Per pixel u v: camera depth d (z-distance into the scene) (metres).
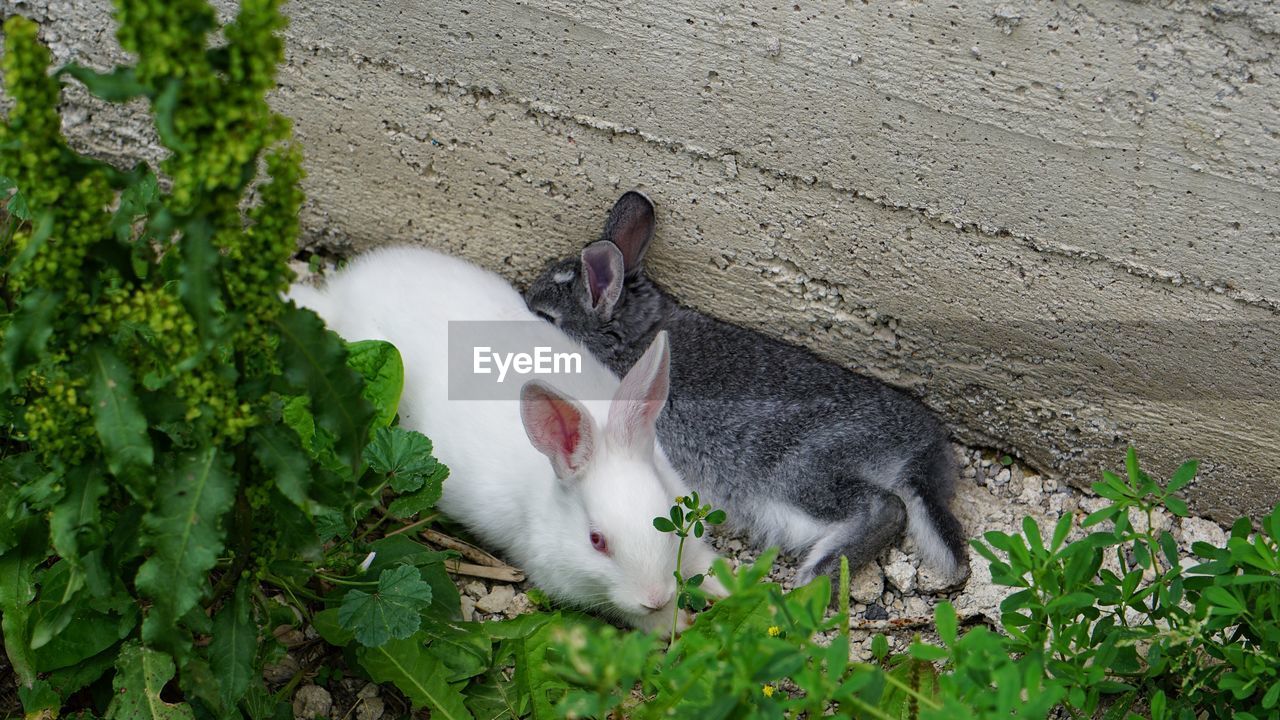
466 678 1.41
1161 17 1.42
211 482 1.22
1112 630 1.37
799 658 1.17
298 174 1.19
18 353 1.20
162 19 1.13
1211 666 1.41
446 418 1.57
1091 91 1.46
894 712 1.33
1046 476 1.66
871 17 1.48
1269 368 1.53
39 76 1.17
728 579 1.18
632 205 1.61
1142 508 1.38
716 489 1.65
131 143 1.65
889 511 1.60
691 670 1.21
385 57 1.59
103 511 1.30
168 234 1.17
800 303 1.64
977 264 1.56
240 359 1.23
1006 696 1.17
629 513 1.46
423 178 1.65
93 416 1.22
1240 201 1.47
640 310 1.68
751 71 1.53
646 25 1.53
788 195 1.58
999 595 1.58
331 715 1.44
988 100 1.49
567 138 1.60
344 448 1.23
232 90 1.15
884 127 1.52
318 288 1.68
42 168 1.18
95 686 1.37
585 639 1.16
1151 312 1.54
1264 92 1.42
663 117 1.57
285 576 1.36
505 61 1.57
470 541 1.58
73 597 1.31
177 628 1.23
